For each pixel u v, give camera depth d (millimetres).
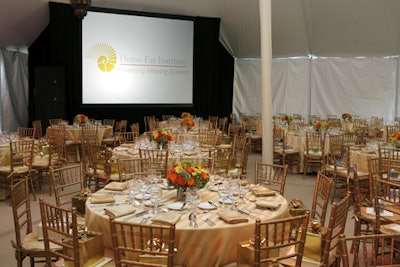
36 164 7340
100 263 3258
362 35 12898
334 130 10438
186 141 8070
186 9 14195
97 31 13297
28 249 3578
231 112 16797
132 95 13961
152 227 2707
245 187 4504
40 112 12188
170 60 14344
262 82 8203
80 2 8492
